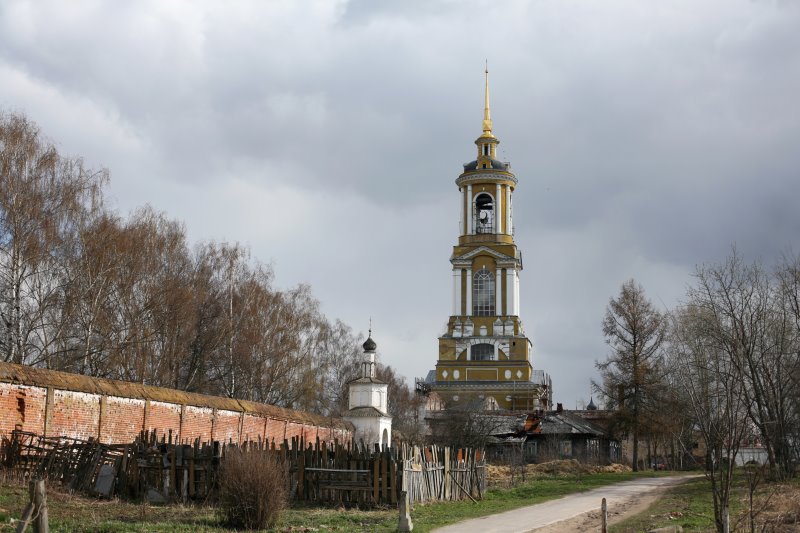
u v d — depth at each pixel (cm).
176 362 5759
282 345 6731
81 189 4669
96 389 3384
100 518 2384
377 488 3058
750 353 4047
